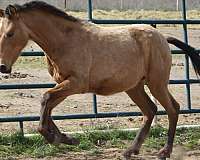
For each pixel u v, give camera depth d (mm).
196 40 20656
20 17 6457
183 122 9602
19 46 6461
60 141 6523
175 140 8297
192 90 13258
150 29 7359
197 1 34344
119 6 34875
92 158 7359
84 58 6684
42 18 6617
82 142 7914
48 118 6465
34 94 12406
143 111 7574
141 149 7855
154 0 35188
